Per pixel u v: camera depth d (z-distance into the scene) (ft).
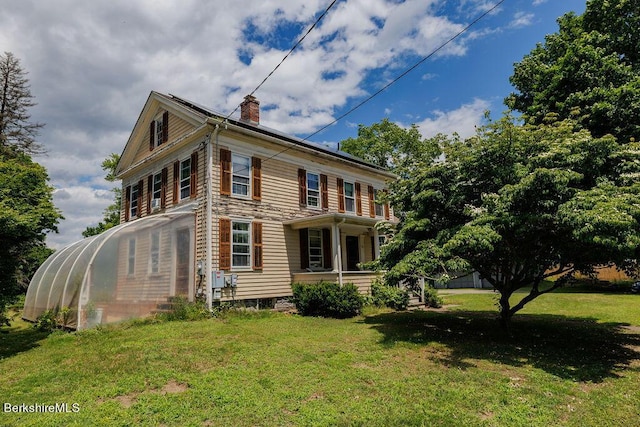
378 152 100.99
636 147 23.26
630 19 46.44
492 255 26.58
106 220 91.66
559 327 31.63
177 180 46.01
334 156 54.44
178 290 38.34
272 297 43.78
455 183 26.84
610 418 13.32
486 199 22.99
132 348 23.36
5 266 26.68
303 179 50.42
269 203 45.65
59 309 34.14
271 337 26.78
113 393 15.83
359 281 46.03
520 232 21.86
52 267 41.63
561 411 13.96
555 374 18.51
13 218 23.62
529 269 27.53
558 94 45.14
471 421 12.96
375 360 21.07
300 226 46.39
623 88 37.55
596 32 44.57
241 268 41.22
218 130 41.57
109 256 33.42
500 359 21.45
